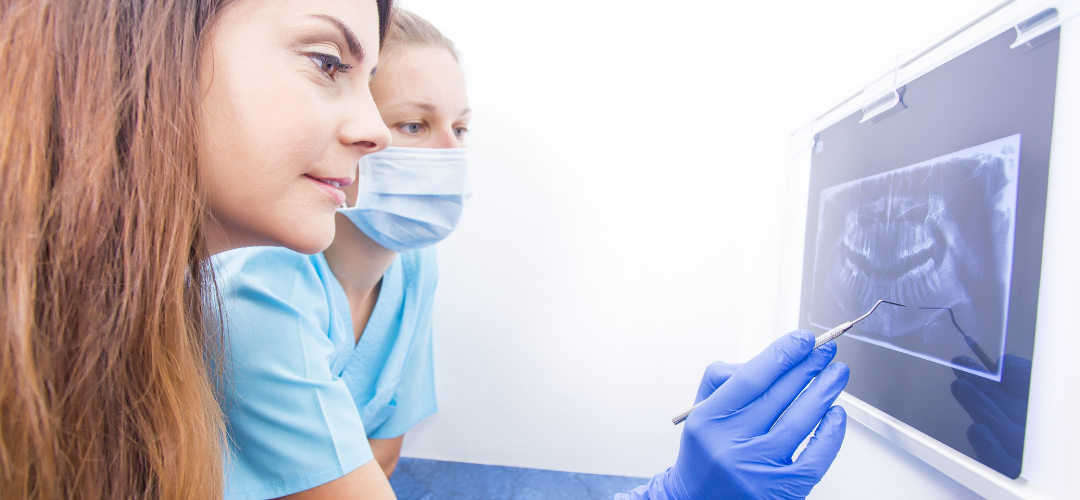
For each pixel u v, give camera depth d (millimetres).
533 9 1032
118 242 298
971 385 400
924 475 473
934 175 448
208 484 386
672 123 995
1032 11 350
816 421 478
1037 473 342
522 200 1060
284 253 632
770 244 826
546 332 1065
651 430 1032
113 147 283
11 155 258
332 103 362
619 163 1019
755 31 913
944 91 440
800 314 718
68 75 273
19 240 259
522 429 1084
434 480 1031
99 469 309
